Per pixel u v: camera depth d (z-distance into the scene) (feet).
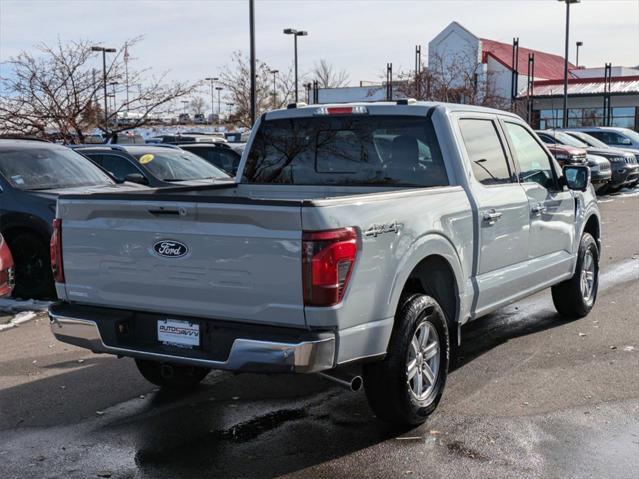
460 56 144.25
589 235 25.48
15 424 16.76
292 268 13.24
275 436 15.92
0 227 29.30
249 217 13.48
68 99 57.62
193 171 39.06
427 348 16.24
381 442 15.44
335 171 19.75
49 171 31.65
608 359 20.79
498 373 19.72
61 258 15.98
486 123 20.03
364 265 13.87
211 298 14.11
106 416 17.24
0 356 21.98
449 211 16.78
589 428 15.90
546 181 22.62
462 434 15.71
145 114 60.29
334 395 18.48
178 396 18.58
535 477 13.69
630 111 149.38
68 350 22.58
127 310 15.48
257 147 20.90
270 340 13.37
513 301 20.45
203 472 14.24
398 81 124.88
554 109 155.12
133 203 14.66
